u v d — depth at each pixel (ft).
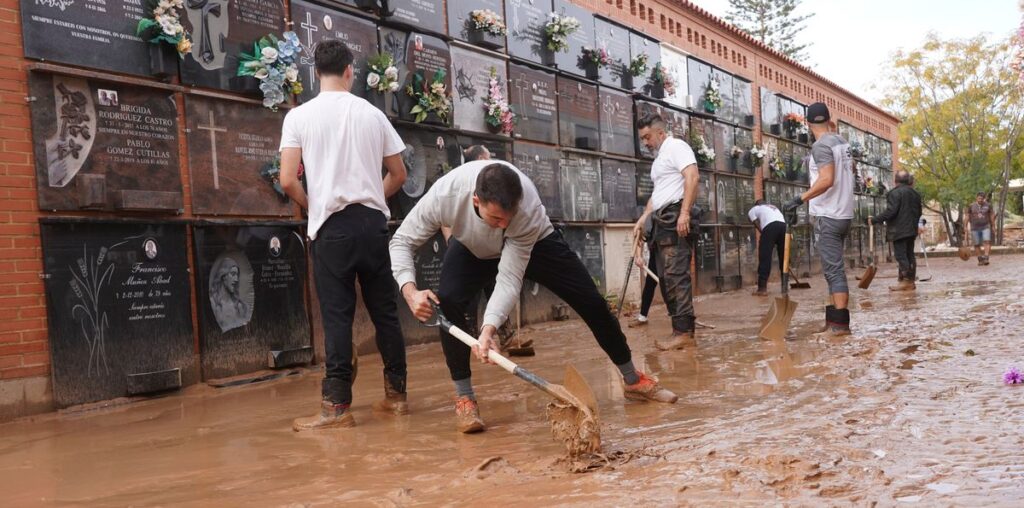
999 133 126.93
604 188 43.55
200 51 22.27
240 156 23.26
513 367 12.15
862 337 23.04
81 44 19.53
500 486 10.39
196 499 10.57
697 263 52.70
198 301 21.81
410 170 29.71
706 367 19.56
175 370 20.71
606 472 10.67
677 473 10.30
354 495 10.38
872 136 101.19
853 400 14.33
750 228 62.28
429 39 31.35
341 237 14.89
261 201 23.79
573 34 41.88
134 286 20.27
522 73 37.45
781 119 72.49
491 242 13.74
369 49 28.37
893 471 9.86
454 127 32.37
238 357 22.68
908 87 130.21
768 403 14.70
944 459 10.24
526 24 38.17
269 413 17.03
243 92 23.45
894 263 96.63
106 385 19.44
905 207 42.19
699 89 57.00
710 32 60.49
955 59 126.82
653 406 15.14
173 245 21.29
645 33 49.67
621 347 15.38
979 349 19.35
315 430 14.65
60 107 19.07
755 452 11.06
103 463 12.96
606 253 43.37
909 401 13.89
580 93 41.98
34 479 12.10
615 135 45.09
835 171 24.11
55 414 18.25
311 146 15.14
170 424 16.35
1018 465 9.80
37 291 18.47
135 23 20.72
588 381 18.57
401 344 15.96
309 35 25.93
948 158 129.80
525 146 37.17
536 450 12.27
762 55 70.18
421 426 14.58
